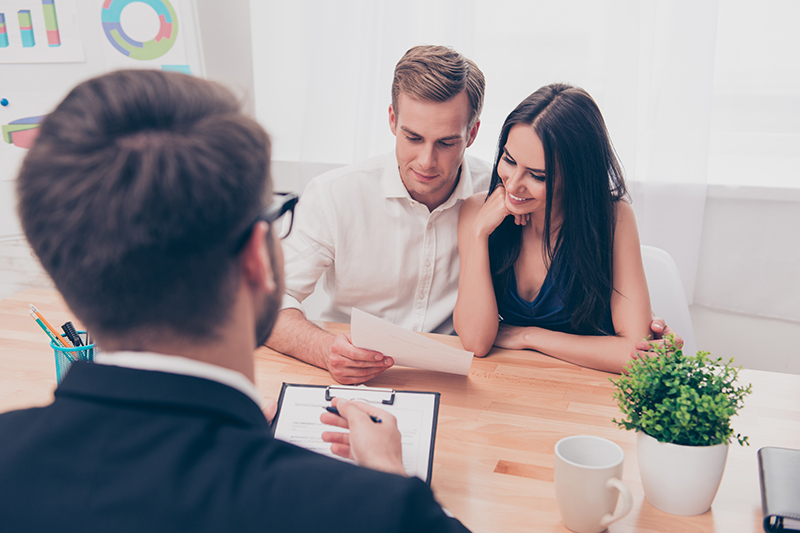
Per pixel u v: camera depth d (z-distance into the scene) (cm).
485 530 81
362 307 171
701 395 81
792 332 222
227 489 41
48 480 41
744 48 223
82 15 229
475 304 136
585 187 132
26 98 235
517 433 102
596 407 111
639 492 88
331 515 41
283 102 257
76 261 42
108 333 45
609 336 134
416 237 162
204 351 47
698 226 217
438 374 124
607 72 212
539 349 136
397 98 140
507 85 237
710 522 81
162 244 41
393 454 70
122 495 40
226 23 249
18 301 165
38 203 42
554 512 84
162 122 43
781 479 80
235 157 43
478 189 174
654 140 215
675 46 207
